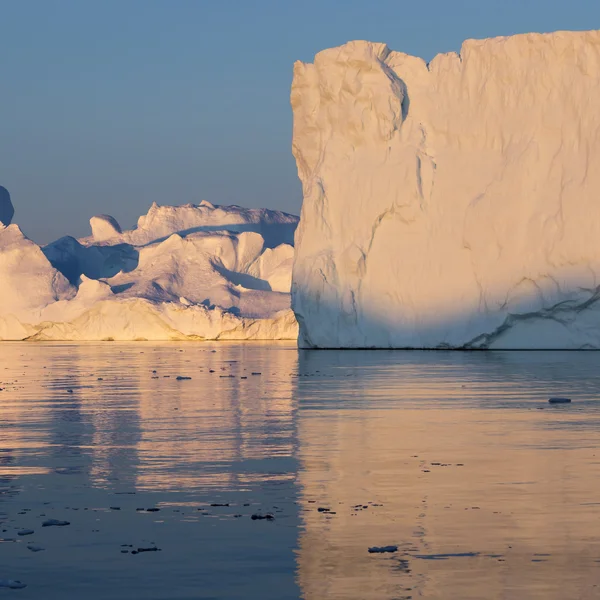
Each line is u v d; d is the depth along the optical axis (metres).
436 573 39.06
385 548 42.41
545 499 51.59
